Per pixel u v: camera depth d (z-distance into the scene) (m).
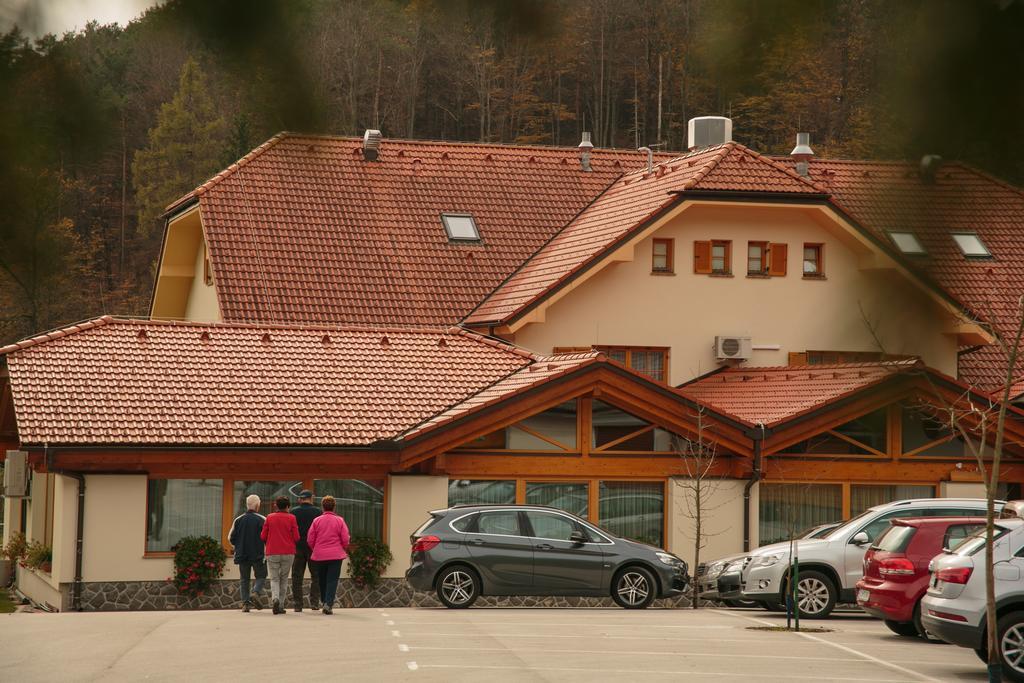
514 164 49.38
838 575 29.33
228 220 43.91
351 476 34.31
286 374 36.41
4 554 42.75
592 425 36.38
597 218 45.06
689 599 35.06
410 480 34.62
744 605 34.81
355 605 33.84
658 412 36.12
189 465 32.97
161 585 32.25
